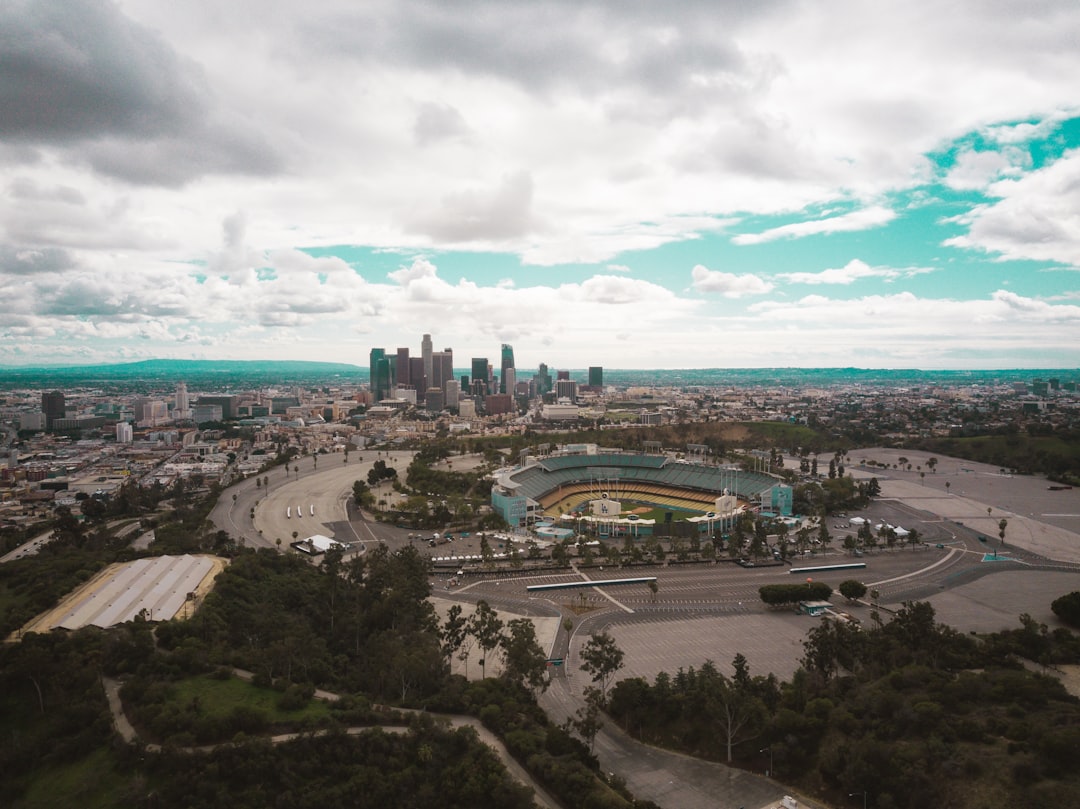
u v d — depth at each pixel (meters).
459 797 176.88
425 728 194.50
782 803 181.50
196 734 182.88
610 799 167.12
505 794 173.38
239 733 181.88
